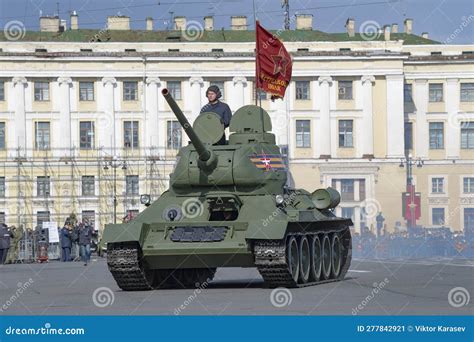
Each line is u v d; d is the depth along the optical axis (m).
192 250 22.42
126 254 22.70
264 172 24.38
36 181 78.25
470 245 54.28
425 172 78.44
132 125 80.19
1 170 78.44
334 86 79.56
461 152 78.81
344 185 78.94
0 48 79.94
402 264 35.62
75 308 18.73
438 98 79.88
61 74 79.62
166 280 25.17
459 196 77.62
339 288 22.39
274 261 21.97
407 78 80.00
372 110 79.31
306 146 79.62
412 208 76.88
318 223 24.91
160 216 23.70
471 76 79.75
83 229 48.31
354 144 79.56
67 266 44.03
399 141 78.94
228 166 24.11
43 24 85.75
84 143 79.94
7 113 79.50
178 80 80.62
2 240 47.00
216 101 26.20
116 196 77.81
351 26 85.31
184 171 24.31
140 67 80.12
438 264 34.91
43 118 79.75
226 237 22.59
